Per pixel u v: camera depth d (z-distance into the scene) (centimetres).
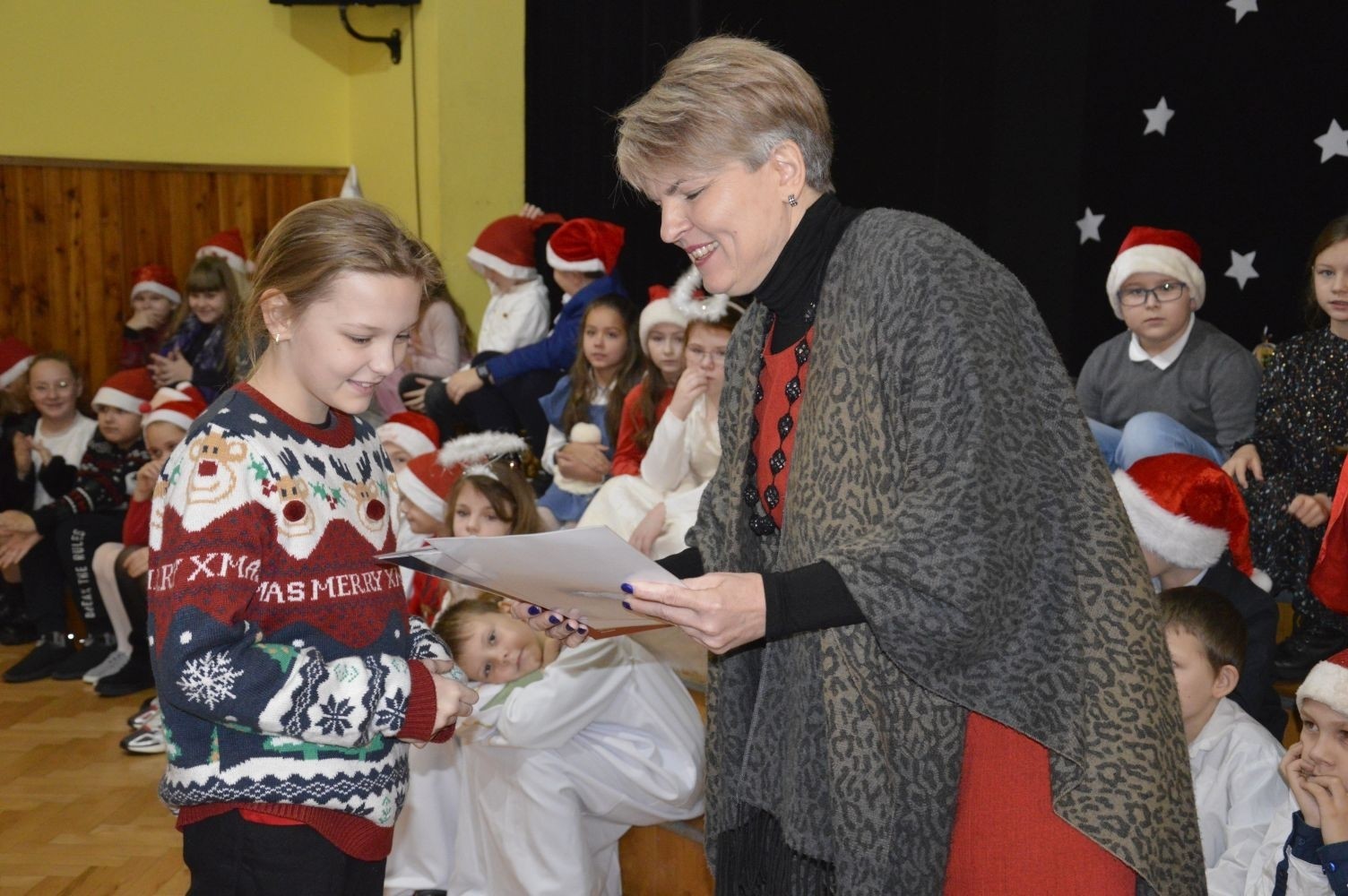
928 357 116
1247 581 227
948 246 121
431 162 502
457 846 254
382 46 529
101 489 423
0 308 516
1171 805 122
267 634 132
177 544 128
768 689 137
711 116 121
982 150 491
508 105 505
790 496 128
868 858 121
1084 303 462
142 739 344
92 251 531
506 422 383
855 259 124
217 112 546
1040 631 122
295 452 135
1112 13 441
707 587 114
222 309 470
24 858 274
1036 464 120
